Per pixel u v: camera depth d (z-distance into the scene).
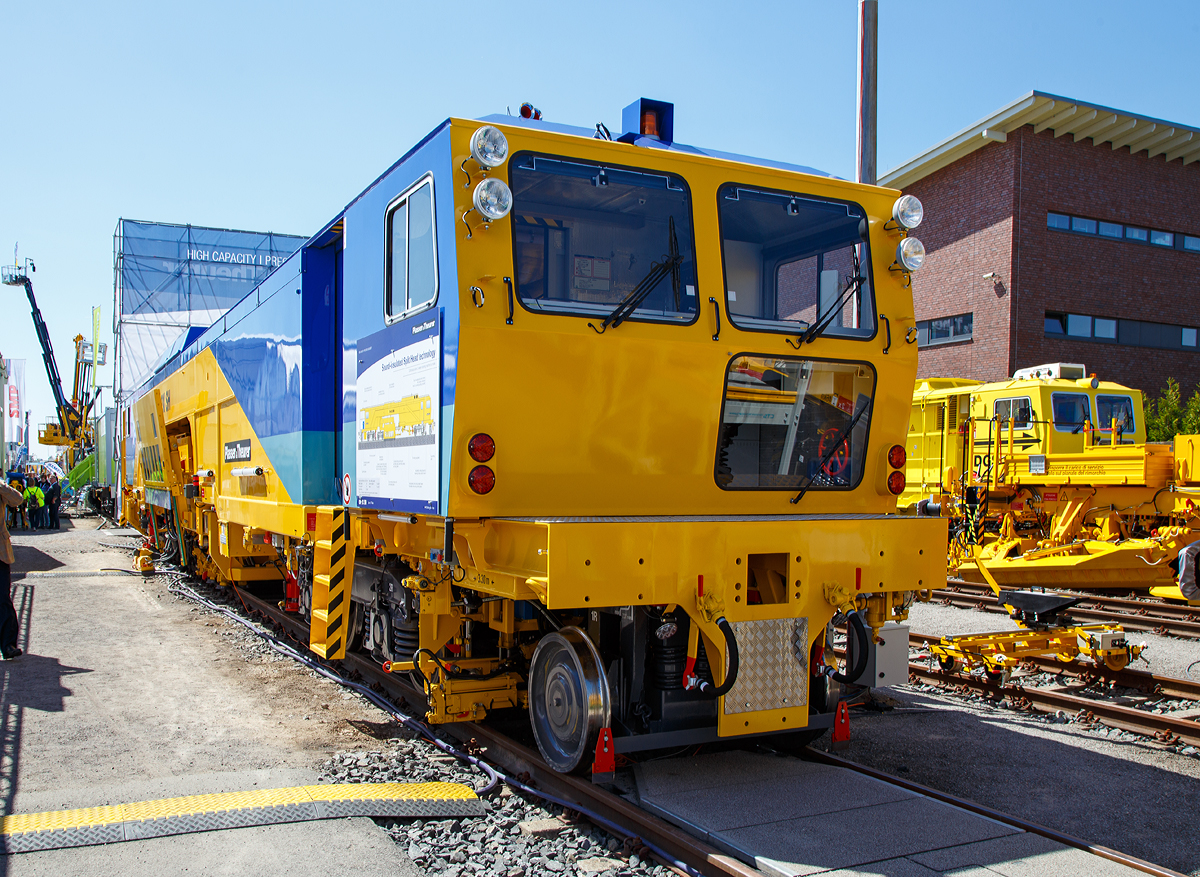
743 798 4.45
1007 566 13.06
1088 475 13.25
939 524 5.11
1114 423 14.82
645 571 4.25
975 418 15.03
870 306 5.48
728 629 4.34
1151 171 24.23
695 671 4.79
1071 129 22.97
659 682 4.82
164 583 13.73
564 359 4.62
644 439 4.90
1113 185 23.77
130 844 3.89
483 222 4.48
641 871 3.84
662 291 4.91
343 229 6.56
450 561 4.52
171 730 5.90
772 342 5.13
